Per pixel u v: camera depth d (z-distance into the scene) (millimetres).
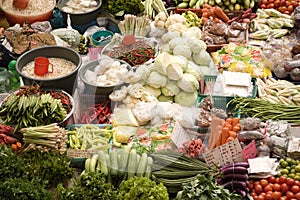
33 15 4625
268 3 5000
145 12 4812
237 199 3475
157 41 4316
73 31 4535
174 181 3590
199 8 4941
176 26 4535
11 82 4191
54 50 4219
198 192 3443
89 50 4363
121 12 4730
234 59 4453
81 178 3508
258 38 4742
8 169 3516
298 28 4785
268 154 3756
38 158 3652
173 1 5008
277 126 3859
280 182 3594
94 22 4820
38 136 3701
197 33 4512
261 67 4391
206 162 3705
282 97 4176
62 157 3652
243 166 3619
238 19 4828
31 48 4352
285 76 4367
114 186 3629
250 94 4121
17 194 3369
